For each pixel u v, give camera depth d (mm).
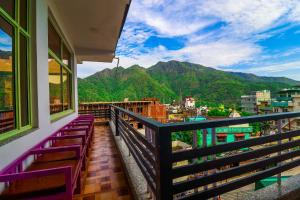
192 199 1581
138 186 2211
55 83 4113
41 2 2826
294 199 2223
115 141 4684
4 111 2023
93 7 3859
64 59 5141
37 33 2658
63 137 2922
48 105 3078
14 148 1896
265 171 2006
